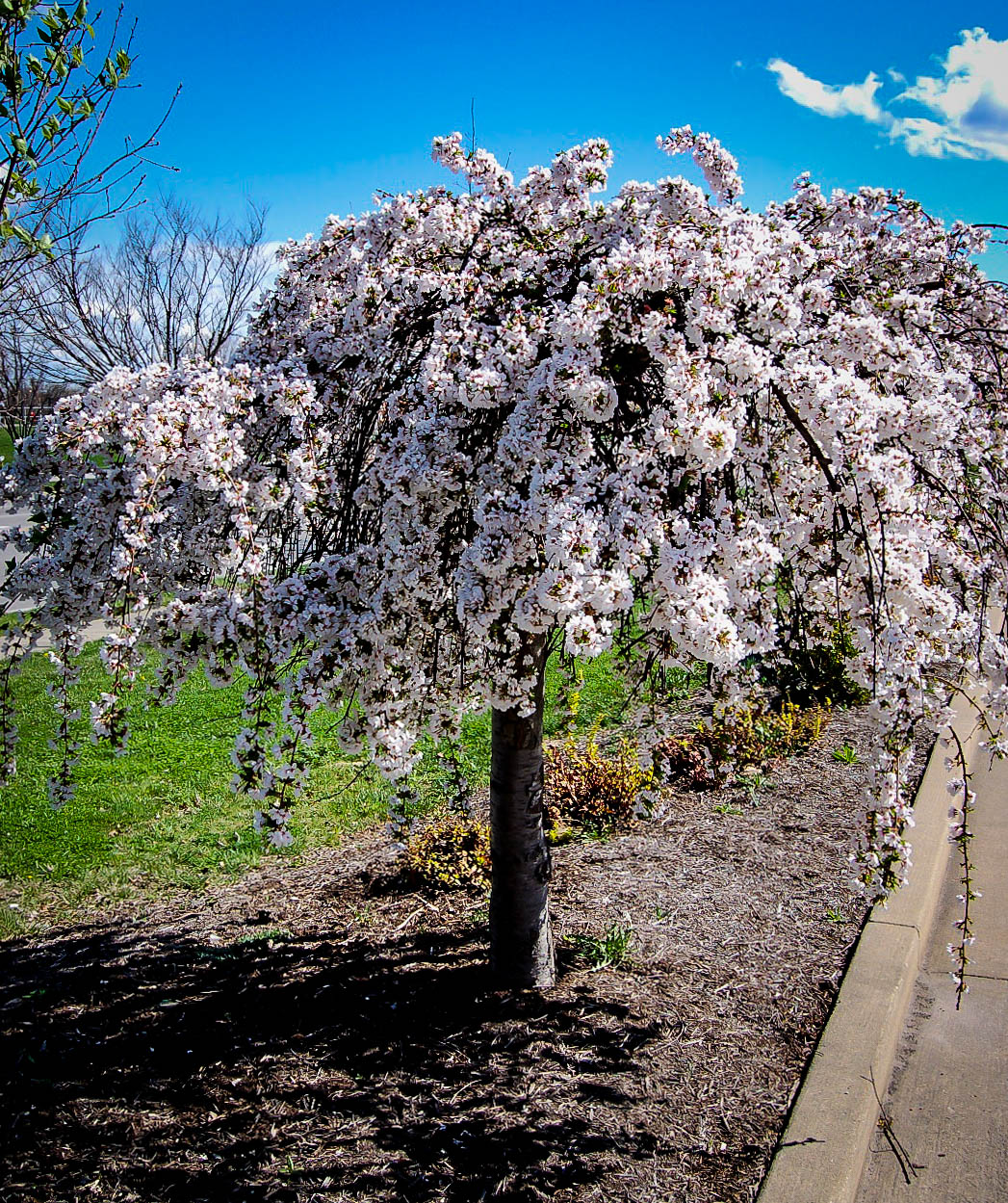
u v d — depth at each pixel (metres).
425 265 3.16
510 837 3.46
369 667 2.80
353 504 2.94
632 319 2.54
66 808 5.77
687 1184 2.63
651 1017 3.42
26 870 5.03
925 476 3.00
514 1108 2.95
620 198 3.29
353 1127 2.89
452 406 2.72
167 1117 2.97
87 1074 3.20
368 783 5.94
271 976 3.81
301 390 2.74
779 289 2.62
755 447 2.71
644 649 2.93
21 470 2.88
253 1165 2.75
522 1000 3.53
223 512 2.77
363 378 3.04
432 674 3.05
